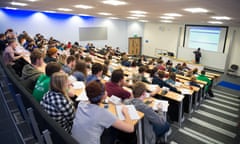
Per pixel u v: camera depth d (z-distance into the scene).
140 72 4.08
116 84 2.57
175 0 2.86
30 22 9.87
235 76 9.78
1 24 9.10
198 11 4.14
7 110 2.54
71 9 6.52
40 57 2.55
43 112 0.85
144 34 14.55
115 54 9.31
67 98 1.58
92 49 9.52
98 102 1.42
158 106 2.64
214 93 6.53
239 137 3.55
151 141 2.27
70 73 3.11
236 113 4.73
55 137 0.73
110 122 1.37
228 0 2.41
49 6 5.92
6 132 2.06
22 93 1.16
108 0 3.65
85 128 1.29
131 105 2.15
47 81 1.82
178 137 3.36
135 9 4.82
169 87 3.90
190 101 4.18
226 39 10.07
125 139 2.08
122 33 13.48
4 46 4.69
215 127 3.88
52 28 10.61
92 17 11.81
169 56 12.21
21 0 4.77
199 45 11.28
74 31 11.37
